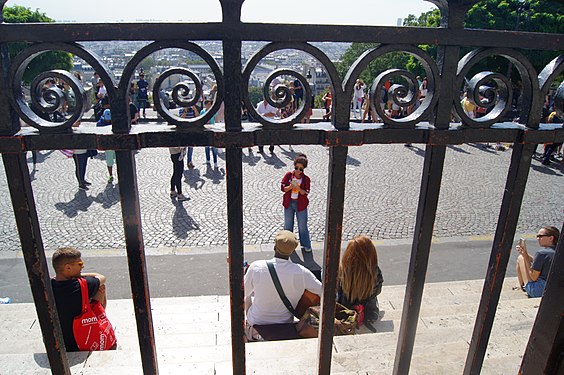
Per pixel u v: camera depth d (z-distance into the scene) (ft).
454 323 11.58
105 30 3.83
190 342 11.18
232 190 4.49
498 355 8.86
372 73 70.23
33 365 9.03
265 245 20.88
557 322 4.42
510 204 4.97
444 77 4.41
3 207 24.82
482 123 4.61
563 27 61.93
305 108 4.34
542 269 14.15
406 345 5.68
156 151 37.27
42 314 4.71
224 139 4.25
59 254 9.48
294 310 11.27
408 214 24.93
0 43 3.82
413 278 5.31
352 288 11.52
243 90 4.14
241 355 5.26
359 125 4.57
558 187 30.32
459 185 30.17
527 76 4.51
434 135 4.53
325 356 5.57
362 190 28.89
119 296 16.43
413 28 4.17
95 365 8.43
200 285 17.39
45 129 4.02
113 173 30.40
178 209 24.57
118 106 4.03
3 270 17.99
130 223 4.50
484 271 18.93
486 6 64.18
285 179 19.69
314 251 20.22
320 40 4.07
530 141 4.62
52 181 28.91
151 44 3.90
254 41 4.00
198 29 3.91
